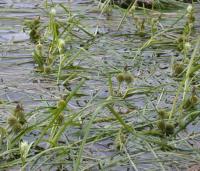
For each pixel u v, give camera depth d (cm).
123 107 261
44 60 324
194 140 230
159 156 216
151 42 358
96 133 234
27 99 267
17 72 304
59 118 226
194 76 275
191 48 354
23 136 229
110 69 311
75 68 311
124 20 410
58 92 277
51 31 361
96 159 211
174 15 428
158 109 257
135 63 325
